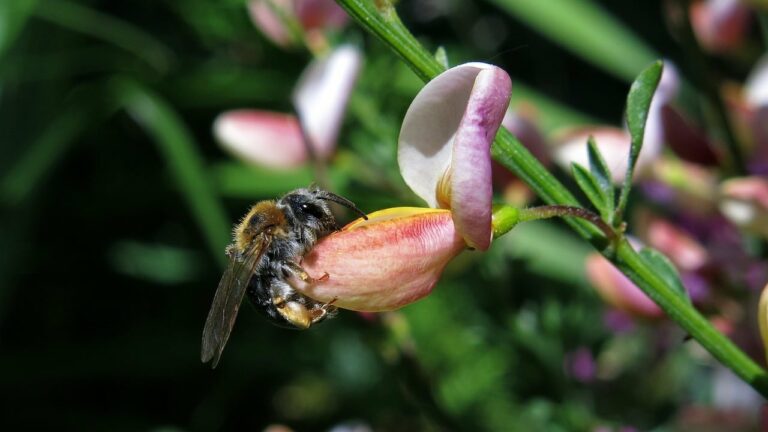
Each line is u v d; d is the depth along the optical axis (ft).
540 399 0.72
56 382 1.07
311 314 0.50
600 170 0.49
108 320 1.11
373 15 0.48
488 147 0.46
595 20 1.05
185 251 1.08
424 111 0.48
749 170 0.69
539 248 0.87
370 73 0.79
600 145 0.70
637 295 0.64
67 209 1.10
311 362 0.99
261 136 0.75
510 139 0.49
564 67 1.23
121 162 1.11
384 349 0.67
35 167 0.99
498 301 0.71
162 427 1.02
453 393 0.79
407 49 0.48
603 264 0.65
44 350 1.02
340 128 0.74
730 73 0.89
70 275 1.11
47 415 1.03
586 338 0.76
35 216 1.03
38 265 1.09
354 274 0.47
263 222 0.49
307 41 0.77
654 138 0.70
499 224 0.48
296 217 0.49
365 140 0.79
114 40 1.04
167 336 1.03
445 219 0.48
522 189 0.68
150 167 1.11
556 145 0.71
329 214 0.49
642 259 0.50
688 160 0.70
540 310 0.73
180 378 1.08
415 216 0.48
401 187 0.74
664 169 0.70
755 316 0.63
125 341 1.02
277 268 0.48
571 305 0.76
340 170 0.75
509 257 0.71
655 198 0.71
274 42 0.80
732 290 0.65
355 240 0.47
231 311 0.48
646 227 0.69
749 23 0.79
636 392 0.76
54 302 1.10
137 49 1.06
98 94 1.00
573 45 1.05
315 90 0.73
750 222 0.64
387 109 0.80
